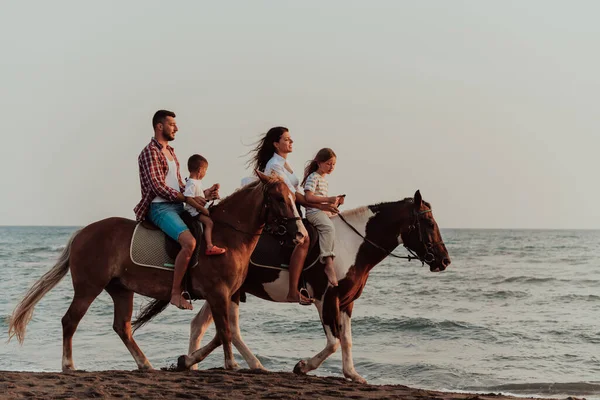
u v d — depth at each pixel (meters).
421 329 17.27
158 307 8.78
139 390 7.12
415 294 26.67
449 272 38.78
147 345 15.09
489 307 22.45
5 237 113.50
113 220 8.30
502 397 8.38
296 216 7.89
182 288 8.05
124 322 8.61
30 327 17.41
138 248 8.09
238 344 8.83
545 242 97.62
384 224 8.55
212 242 8.05
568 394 10.68
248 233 8.14
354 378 8.48
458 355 14.08
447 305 23.00
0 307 21.16
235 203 8.23
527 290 27.91
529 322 18.48
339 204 8.38
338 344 8.45
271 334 16.62
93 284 8.12
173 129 8.35
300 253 8.20
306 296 8.51
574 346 15.04
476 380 11.80
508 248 74.50
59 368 12.49
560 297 25.20
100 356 13.75
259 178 8.10
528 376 12.11
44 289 8.27
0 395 6.76
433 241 8.52
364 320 18.42
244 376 8.17
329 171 8.52
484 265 44.88
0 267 39.22
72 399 6.62
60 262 8.33
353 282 8.44
